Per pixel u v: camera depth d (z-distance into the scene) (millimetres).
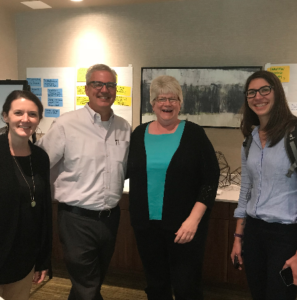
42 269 1521
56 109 2961
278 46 2406
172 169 1549
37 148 1504
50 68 2934
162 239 1662
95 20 2795
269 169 1352
